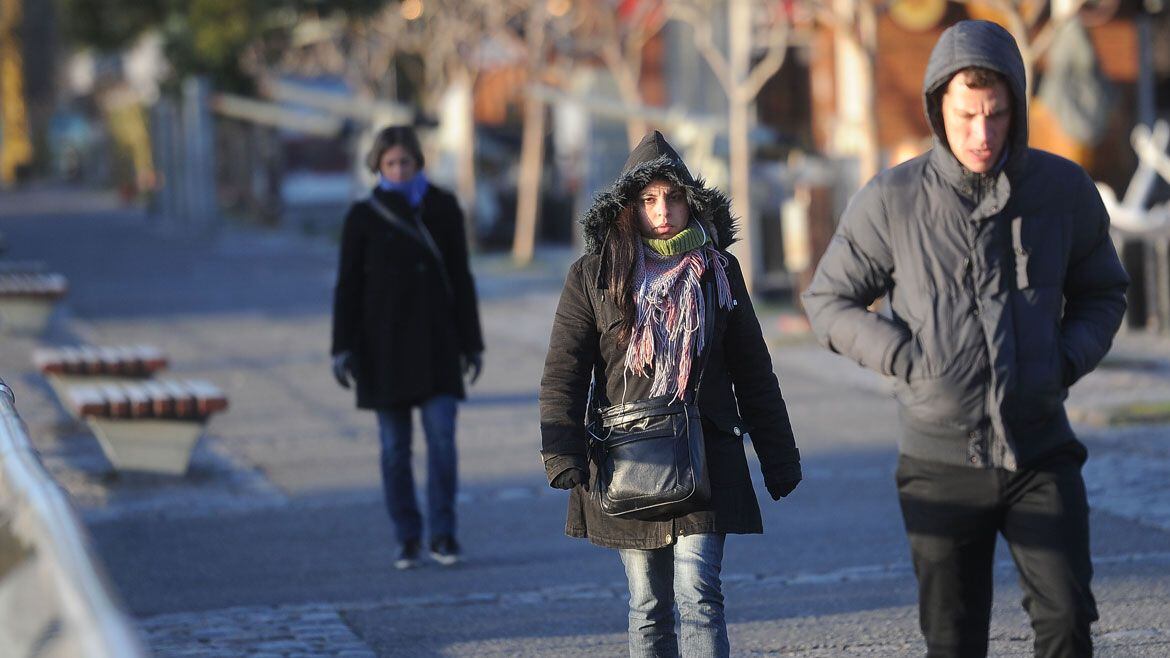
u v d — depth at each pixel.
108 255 122.31
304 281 92.81
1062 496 14.09
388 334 25.39
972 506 14.23
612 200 15.14
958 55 13.99
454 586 24.52
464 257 26.02
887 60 68.00
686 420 14.99
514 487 32.94
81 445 38.75
